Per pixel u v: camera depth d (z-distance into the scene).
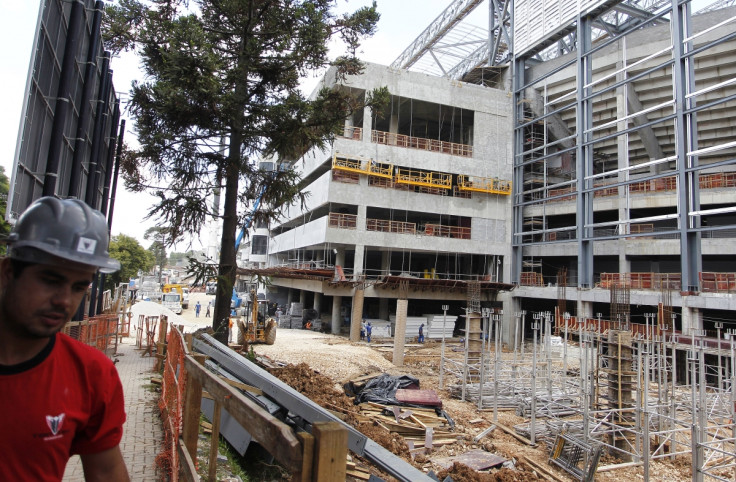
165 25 11.59
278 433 2.57
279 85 13.92
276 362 19.88
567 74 36.19
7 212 7.46
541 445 14.50
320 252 47.78
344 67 14.65
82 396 2.01
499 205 39.50
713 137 32.69
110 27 12.67
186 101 11.41
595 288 31.20
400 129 45.75
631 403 14.73
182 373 5.55
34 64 7.84
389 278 33.00
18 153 7.55
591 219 32.22
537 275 37.69
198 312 46.34
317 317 40.31
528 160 38.38
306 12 12.55
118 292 29.03
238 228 16.14
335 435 2.36
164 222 12.53
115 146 18.53
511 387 18.84
